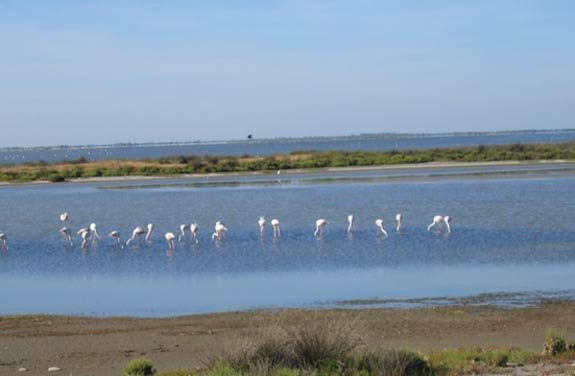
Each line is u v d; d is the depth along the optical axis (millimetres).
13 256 32562
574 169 74688
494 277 24062
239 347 13078
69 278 26812
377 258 28203
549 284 22812
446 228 36031
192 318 19844
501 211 41938
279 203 51812
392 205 47938
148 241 35812
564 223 35969
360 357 13047
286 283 24031
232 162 96750
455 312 19531
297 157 102312
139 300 22484
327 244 32344
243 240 34625
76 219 46750
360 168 89375
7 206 56812
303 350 13062
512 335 17188
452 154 100062
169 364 15219
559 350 14672
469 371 12930
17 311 21594
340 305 20688
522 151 100438
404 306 20375
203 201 55281
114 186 75375
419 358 13391
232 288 23594
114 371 14766
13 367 15414
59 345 17297
